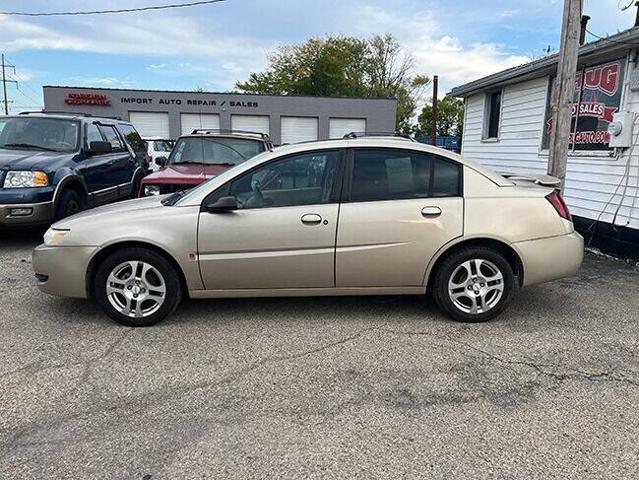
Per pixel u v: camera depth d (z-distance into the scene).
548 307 4.76
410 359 3.62
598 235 7.80
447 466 2.46
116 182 8.87
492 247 4.25
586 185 8.17
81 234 4.09
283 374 3.39
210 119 33.78
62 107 32.31
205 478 2.37
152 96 32.97
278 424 2.81
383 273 4.19
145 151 11.09
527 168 10.23
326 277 4.18
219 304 4.75
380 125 35.28
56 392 3.13
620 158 7.37
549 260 4.24
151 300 4.17
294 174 4.16
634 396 3.12
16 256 6.57
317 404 3.02
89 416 2.88
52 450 2.57
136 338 3.96
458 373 3.41
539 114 9.74
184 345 3.83
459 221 4.15
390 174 4.20
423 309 4.64
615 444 2.64
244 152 8.22
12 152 7.19
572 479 2.37
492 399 3.08
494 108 11.88
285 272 4.14
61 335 4.01
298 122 34.69
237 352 3.72
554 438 2.69
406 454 2.55
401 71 57.09
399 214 4.11
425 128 63.44
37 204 6.51
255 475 2.39
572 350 3.79
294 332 4.09
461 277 4.27
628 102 7.32
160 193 6.78
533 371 3.45
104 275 4.11
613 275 6.04
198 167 7.71
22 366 3.48
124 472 2.41
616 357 3.67
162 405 3.00
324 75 52.12
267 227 4.05
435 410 2.96
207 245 4.06
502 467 2.46
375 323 4.30
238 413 2.92
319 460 2.50
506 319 4.42
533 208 4.22
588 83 8.27
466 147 13.40
